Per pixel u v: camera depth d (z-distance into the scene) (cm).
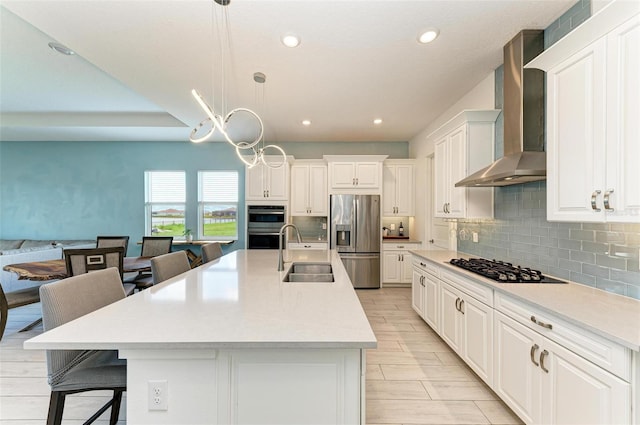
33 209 554
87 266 284
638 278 149
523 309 158
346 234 486
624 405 105
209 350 104
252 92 317
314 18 195
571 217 152
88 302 152
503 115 251
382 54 240
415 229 502
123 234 553
